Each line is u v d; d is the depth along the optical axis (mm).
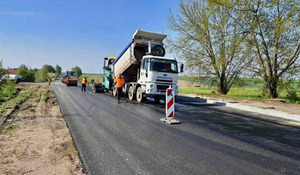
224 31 17078
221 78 19734
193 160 3975
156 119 7875
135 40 13906
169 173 3398
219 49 17203
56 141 5012
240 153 4457
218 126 7062
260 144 5148
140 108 10617
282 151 4668
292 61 14414
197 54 19297
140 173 3385
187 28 19328
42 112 8820
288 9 13344
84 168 3572
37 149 4469
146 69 12328
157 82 12211
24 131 5820
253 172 3535
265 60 15383
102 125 6621
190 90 26188
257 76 16172
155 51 13758
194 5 19109
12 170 3463
